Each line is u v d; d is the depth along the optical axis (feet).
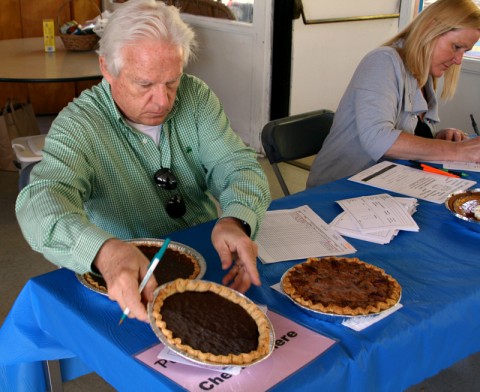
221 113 5.58
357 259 4.33
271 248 4.70
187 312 3.53
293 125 7.64
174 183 5.10
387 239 4.90
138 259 3.65
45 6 15.79
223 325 3.47
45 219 3.88
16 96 16.02
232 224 4.36
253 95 13.70
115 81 4.66
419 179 6.27
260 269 4.39
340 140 7.43
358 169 7.33
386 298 3.86
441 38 6.94
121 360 3.43
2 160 12.19
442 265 4.57
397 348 3.71
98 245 3.72
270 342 3.37
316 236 4.93
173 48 4.46
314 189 6.03
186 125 5.34
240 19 13.52
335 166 7.52
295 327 3.68
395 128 7.29
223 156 5.34
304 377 3.26
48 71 10.07
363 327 3.72
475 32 6.85
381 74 6.98
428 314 3.91
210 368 3.25
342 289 3.95
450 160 6.83
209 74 14.79
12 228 10.13
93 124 4.85
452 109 13.10
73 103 4.98
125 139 5.02
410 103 7.23
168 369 3.25
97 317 3.74
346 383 3.47
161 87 4.56
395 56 7.04
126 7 4.45
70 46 11.71
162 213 5.26
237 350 3.29
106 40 4.52
